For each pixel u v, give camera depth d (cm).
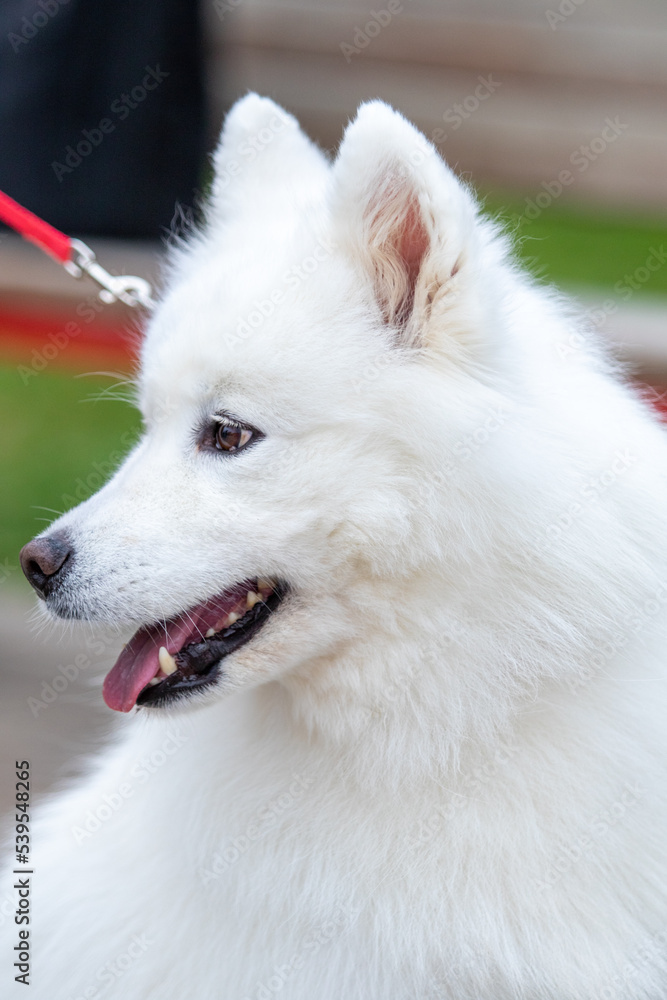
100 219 698
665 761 324
